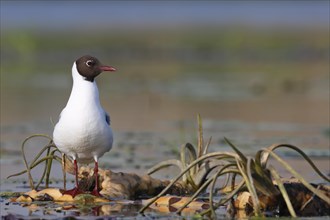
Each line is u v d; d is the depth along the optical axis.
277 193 8.97
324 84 25.94
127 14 83.31
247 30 49.25
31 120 18.02
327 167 12.23
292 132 16.30
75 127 9.66
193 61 34.41
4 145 14.62
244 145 14.41
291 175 11.39
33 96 22.61
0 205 9.59
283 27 53.12
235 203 9.16
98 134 9.73
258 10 91.12
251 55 36.22
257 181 8.93
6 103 21.11
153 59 35.38
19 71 30.12
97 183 10.03
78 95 9.77
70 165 10.60
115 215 8.95
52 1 109.62
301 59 34.16
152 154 13.66
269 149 8.79
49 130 16.45
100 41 42.56
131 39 43.84
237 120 18.22
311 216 8.84
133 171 12.02
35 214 9.04
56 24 58.72
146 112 19.73
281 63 32.72
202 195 10.21
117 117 18.80
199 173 10.45
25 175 11.87
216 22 62.94
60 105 20.69
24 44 38.09
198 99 22.38
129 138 15.55
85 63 9.76
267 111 19.91
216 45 40.44
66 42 41.16
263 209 9.05
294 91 24.41
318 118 18.50
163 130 16.64
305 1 108.06
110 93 23.91
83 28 53.84
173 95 23.27
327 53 36.06
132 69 31.23
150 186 10.46
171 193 10.41
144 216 8.88
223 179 11.34
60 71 30.02
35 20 66.31
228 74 29.06
